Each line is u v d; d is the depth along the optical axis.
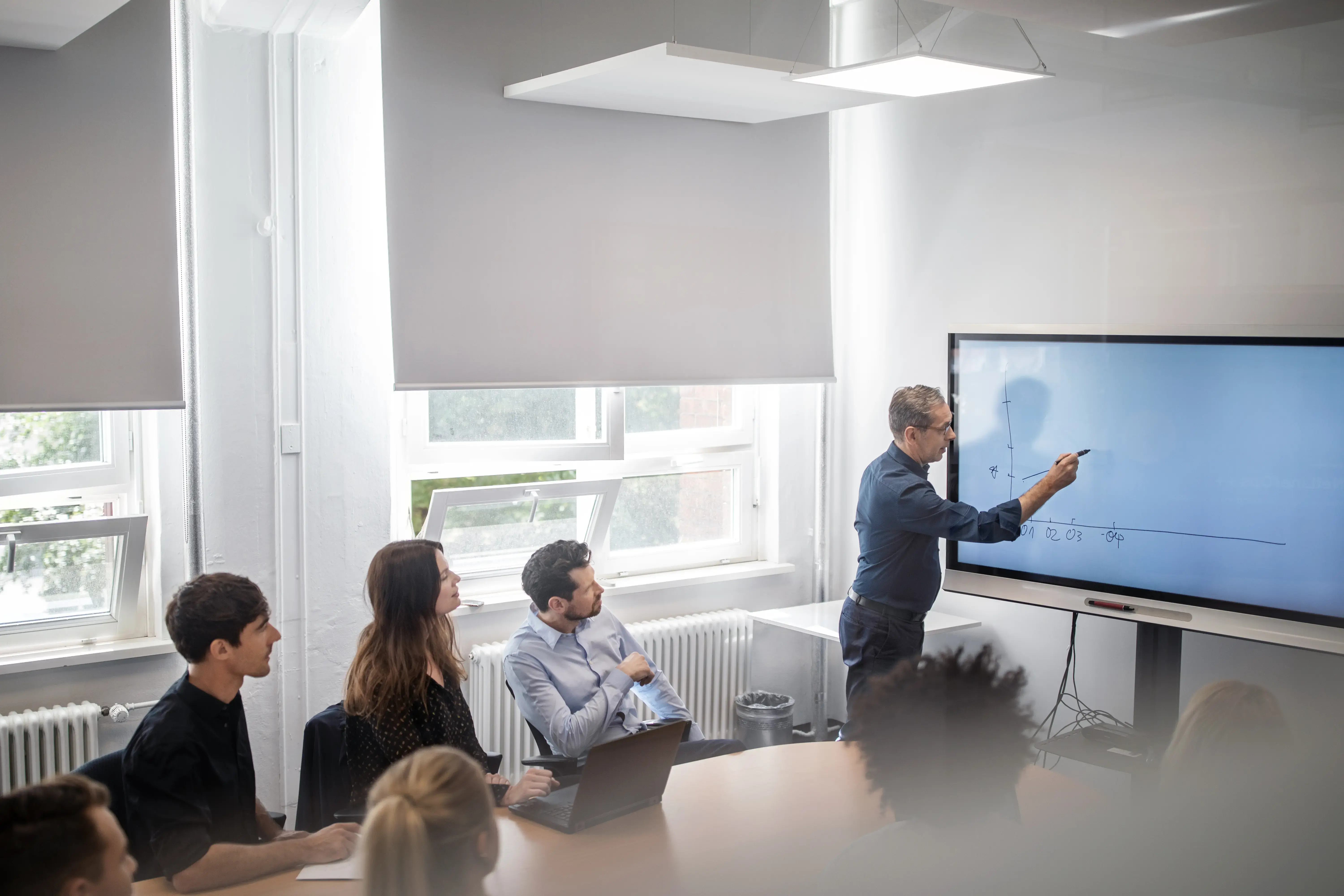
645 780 1.81
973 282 3.69
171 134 2.74
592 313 3.43
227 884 1.66
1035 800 0.50
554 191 3.32
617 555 3.94
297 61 3.04
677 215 3.59
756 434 4.27
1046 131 3.41
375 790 0.92
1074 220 3.35
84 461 2.95
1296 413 2.61
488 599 3.50
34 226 2.58
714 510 4.22
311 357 3.14
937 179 3.80
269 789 3.14
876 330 4.08
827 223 3.97
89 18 2.26
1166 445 2.87
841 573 4.34
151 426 2.98
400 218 3.06
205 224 2.93
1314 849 0.38
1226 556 2.76
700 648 3.91
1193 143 3.00
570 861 1.54
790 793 1.84
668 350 3.60
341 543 3.23
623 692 2.65
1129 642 3.24
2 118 2.52
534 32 3.26
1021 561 3.23
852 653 3.29
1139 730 2.88
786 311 3.89
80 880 1.05
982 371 3.31
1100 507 3.03
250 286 3.02
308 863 1.72
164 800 1.72
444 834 0.89
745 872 0.76
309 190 3.10
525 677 2.70
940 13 3.70
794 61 3.78
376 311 3.25
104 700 2.94
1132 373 2.93
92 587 2.96
